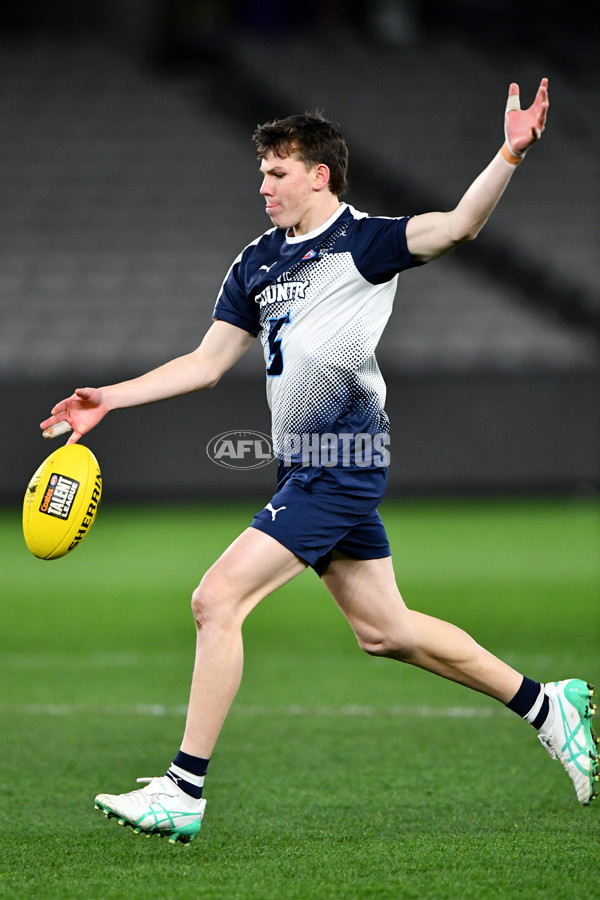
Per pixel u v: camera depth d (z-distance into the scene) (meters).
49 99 89.69
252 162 85.44
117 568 42.97
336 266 13.07
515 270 79.44
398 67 96.19
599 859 12.20
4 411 59.12
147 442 60.00
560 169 87.50
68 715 21.62
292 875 11.73
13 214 79.25
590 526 52.91
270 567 12.79
